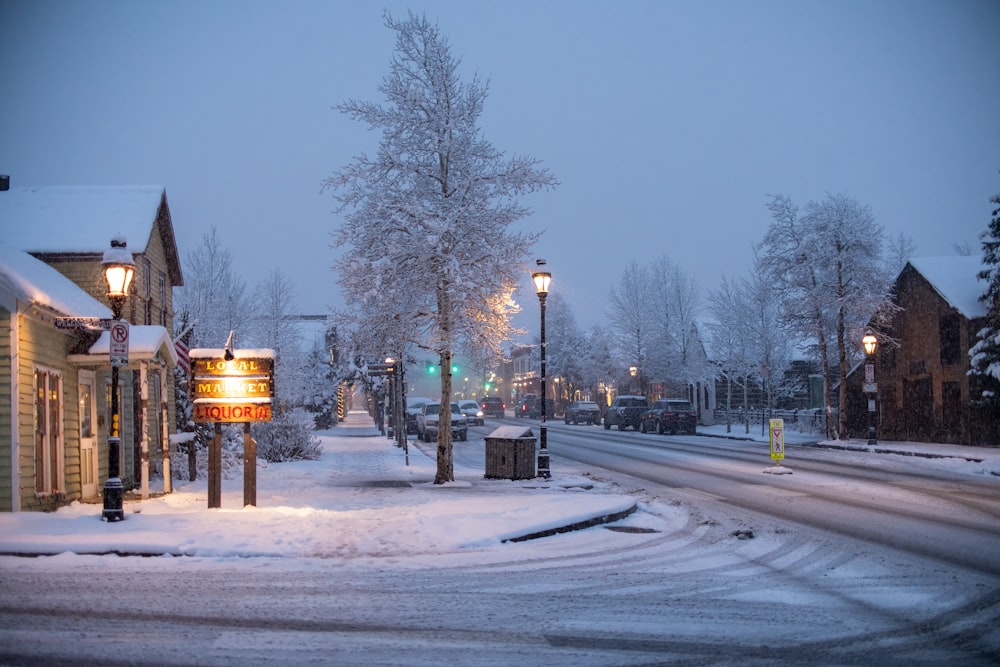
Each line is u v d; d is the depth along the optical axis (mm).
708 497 17641
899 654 6695
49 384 16469
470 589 9086
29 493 14922
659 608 8227
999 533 12617
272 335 47656
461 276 21281
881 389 37688
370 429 62375
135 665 6301
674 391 59562
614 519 14375
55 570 9914
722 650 6793
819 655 6664
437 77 21797
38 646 6773
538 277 22453
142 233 22516
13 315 14523
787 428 48500
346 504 15984
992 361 28812
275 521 13055
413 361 38219
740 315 46750
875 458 28406
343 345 22469
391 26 21922
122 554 10852
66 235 22234
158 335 18125
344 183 21719
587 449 34125
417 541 12016
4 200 23938
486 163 22406
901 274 36031
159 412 24547
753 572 10023
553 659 6531
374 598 8625
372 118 21766
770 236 39188
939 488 18797
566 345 81938
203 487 20969
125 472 21266
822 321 38000
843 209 37906
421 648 6820
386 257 21109
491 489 19797
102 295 21938
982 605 8328
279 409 47375
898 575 9742
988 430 30812
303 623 7602
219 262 40719
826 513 14875
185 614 7891
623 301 59438
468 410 59656
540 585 9312
